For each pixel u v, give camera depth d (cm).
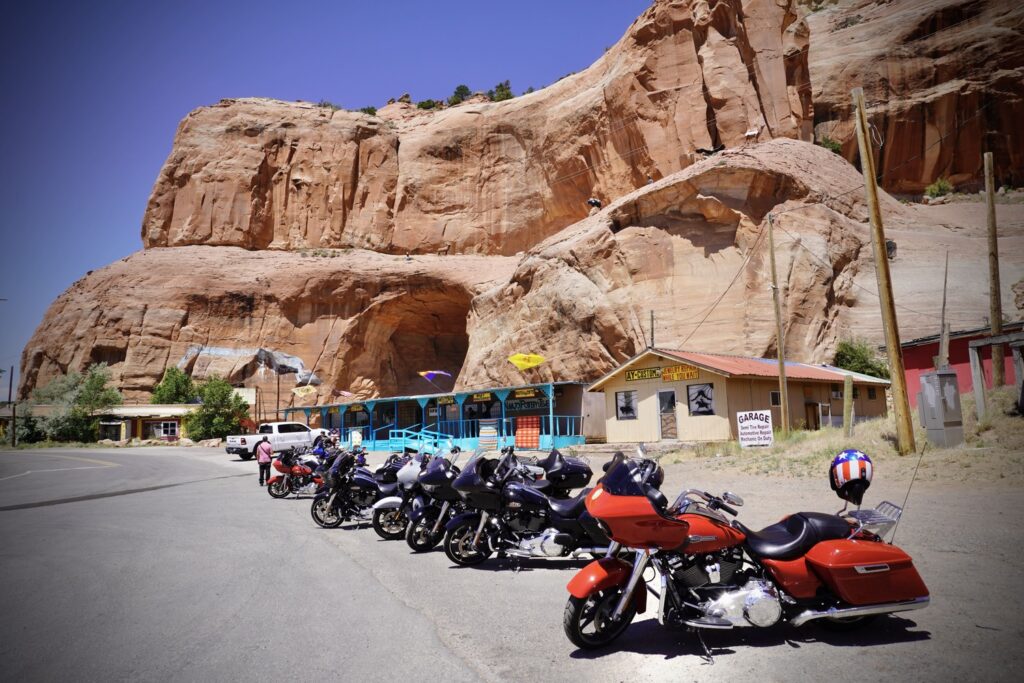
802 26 5234
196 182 7619
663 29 5444
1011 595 518
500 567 783
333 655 470
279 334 6556
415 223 7569
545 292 4456
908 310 3388
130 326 6375
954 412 1255
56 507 1467
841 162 4528
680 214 4038
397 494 1028
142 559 845
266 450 1955
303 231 7638
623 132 5703
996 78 5550
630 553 494
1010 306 3175
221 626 548
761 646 458
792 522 488
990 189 1673
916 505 868
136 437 5672
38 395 6028
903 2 6275
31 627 557
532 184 7012
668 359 2412
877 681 380
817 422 2589
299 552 885
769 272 3519
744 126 4897
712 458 1680
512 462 807
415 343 7394
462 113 7775
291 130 7912
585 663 443
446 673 429
